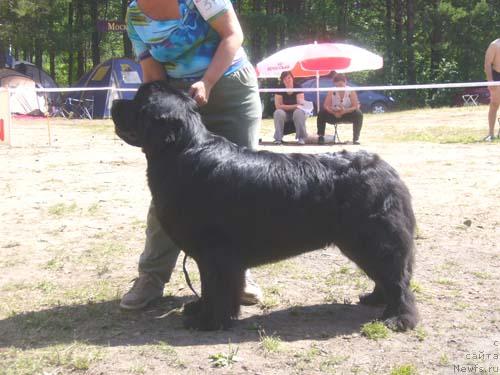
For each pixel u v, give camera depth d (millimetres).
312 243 3748
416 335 3695
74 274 5027
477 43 31938
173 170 3645
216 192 3592
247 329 3846
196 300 4352
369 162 3730
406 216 3727
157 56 4047
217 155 3641
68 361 3377
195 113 3752
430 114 21391
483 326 3842
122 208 7238
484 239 5781
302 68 18188
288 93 13680
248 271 4273
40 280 4875
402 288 3766
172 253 4266
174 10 3938
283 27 32344
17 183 8812
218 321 3787
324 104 13484
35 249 5695
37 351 3537
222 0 3916
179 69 4074
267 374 3203
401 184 3764
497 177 8664
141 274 4254
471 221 6344
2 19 28875
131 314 4164
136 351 3518
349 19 34875
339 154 3807
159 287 4312
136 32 4113
